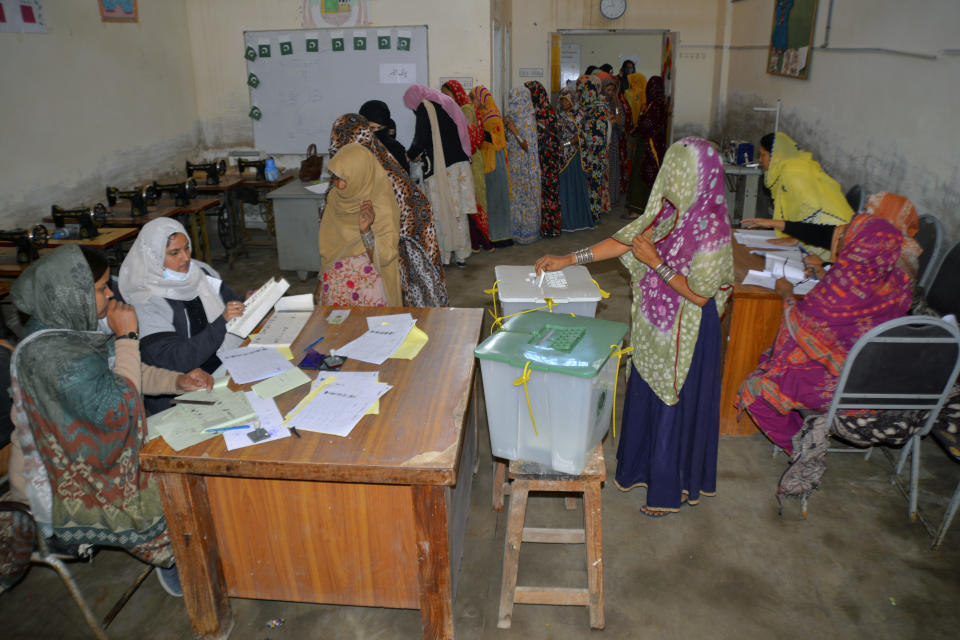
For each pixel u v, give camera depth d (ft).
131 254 7.09
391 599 6.39
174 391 6.56
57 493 6.01
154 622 6.82
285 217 16.85
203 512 6.06
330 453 5.44
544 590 6.55
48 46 14.35
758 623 6.64
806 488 7.80
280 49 19.44
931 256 9.92
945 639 6.40
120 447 5.83
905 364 7.14
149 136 18.06
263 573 6.44
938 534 7.64
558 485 6.20
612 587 7.16
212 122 20.40
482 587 7.23
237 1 19.17
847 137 15.14
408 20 18.79
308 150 18.33
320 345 7.41
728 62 26.40
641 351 7.61
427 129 16.58
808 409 8.13
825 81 16.51
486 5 18.42
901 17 12.60
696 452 7.90
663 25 27.32
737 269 9.91
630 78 27.61
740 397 8.78
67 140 15.03
